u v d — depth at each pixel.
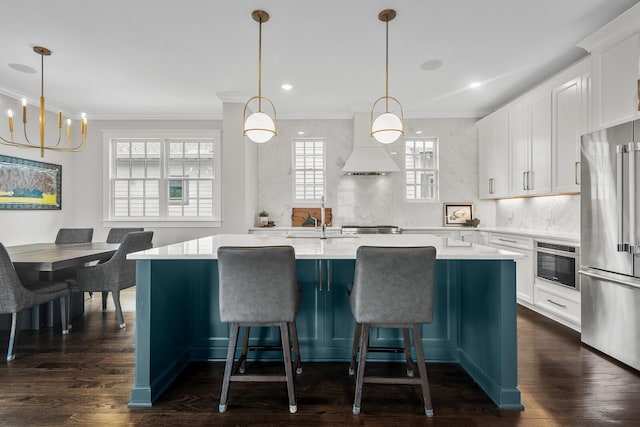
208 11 2.61
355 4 2.52
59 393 2.02
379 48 3.21
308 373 2.29
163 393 2.04
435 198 5.47
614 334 2.47
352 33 2.93
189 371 2.33
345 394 2.02
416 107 5.06
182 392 2.05
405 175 5.46
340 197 5.43
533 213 4.43
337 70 3.71
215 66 3.60
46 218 4.94
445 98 4.65
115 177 5.55
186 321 2.45
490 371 2.00
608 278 2.48
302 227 5.05
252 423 1.75
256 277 1.76
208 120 5.52
